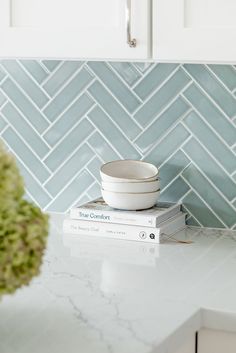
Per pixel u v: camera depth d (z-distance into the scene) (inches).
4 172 55.2
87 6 84.1
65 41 85.4
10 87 110.6
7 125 111.6
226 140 100.0
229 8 79.2
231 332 70.3
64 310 67.7
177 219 99.9
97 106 106.2
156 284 77.2
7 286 55.3
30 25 87.0
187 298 72.6
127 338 61.2
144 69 102.7
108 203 98.3
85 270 81.8
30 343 59.5
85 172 108.5
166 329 63.6
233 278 79.7
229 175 100.6
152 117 103.2
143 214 94.8
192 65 100.0
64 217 108.1
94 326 63.7
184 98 101.1
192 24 80.9
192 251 90.7
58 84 108.0
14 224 54.7
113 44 83.5
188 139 101.7
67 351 58.1
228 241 95.7
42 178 111.1
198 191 102.2
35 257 56.4
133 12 82.1
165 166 103.3
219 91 99.2
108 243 93.5
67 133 108.6
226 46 79.7
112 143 106.1
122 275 80.2
